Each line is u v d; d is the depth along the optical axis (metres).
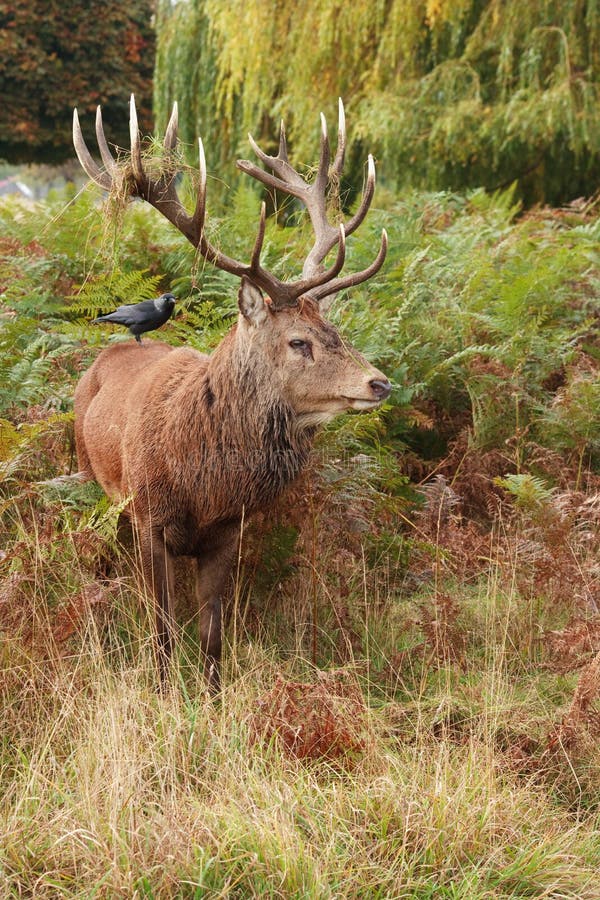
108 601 8.66
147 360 9.50
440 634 8.33
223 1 25.95
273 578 9.15
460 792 6.23
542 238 15.91
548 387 12.03
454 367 11.66
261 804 6.13
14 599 7.72
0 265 13.17
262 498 8.06
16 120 46.78
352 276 8.01
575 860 5.95
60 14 46.28
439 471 11.42
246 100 25.77
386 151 23.64
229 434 7.89
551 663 7.98
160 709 7.03
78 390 10.06
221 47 27.12
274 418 7.88
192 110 28.22
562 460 10.41
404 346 11.74
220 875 5.62
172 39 28.12
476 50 23.42
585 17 22.52
